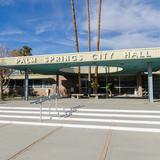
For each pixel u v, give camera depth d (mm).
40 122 11273
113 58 19641
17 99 26516
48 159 6074
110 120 11516
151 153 6477
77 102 19844
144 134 8836
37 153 6566
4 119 12289
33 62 22391
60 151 6727
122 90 34375
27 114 13836
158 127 9969
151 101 20016
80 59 20688
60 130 9609
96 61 20516
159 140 7918
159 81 33250
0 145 7395
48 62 21828
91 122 11172
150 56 18594
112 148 6973
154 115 12711
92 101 20812
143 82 33750
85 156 6273
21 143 7617
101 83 35188
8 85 36938
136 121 11227
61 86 36281
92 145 7312
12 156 6316
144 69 28359
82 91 35656
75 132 9211
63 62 21297
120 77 34562
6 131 9477
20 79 38188
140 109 14672
